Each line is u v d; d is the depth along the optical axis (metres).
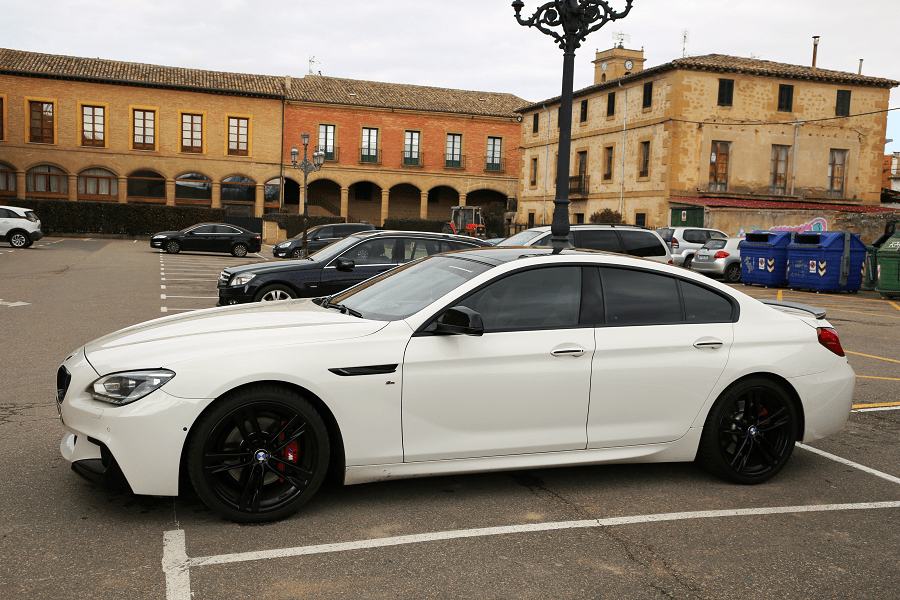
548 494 4.20
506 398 3.96
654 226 33.47
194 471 3.49
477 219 39.41
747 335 4.46
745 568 3.31
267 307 4.67
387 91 51.41
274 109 46.00
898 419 6.22
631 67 39.41
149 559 3.19
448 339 3.88
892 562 3.43
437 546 3.44
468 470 3.97
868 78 34.31
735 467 4.45
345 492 4.13
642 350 4.20
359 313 4.24
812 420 4.59
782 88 33.53
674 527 3.77
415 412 3.82
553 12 8.30
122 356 3.58
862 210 32.09
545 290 4.17
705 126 32.59
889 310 15.22
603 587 3.09
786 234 20.88
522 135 45.75
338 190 51.66
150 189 44.44
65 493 3.92
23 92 41.69
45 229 38.91
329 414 3.77
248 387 3.57
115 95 43.03
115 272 19.20
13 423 5.17
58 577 2.99
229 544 3.38
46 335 9.02
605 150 37.69
